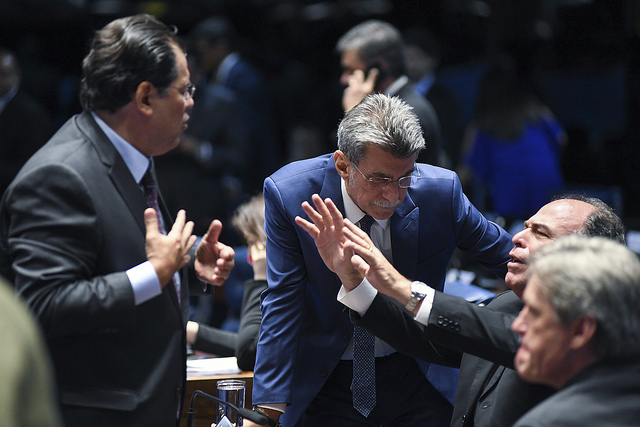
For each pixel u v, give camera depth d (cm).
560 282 500
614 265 500
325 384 770
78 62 2164
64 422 631
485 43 2022
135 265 652
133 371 651
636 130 1844
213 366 896
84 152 645
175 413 673
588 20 1905
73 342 636
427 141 1181
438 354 718
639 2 1862
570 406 486
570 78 1927
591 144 1850
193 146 1698
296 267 746
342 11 2155
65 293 611
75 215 627
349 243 658
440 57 2019
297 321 747
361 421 763
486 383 715
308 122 2128
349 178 705
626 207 1714
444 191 755
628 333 493
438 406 780
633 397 485
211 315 1538
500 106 1636
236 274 1408
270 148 1964
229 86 1944
